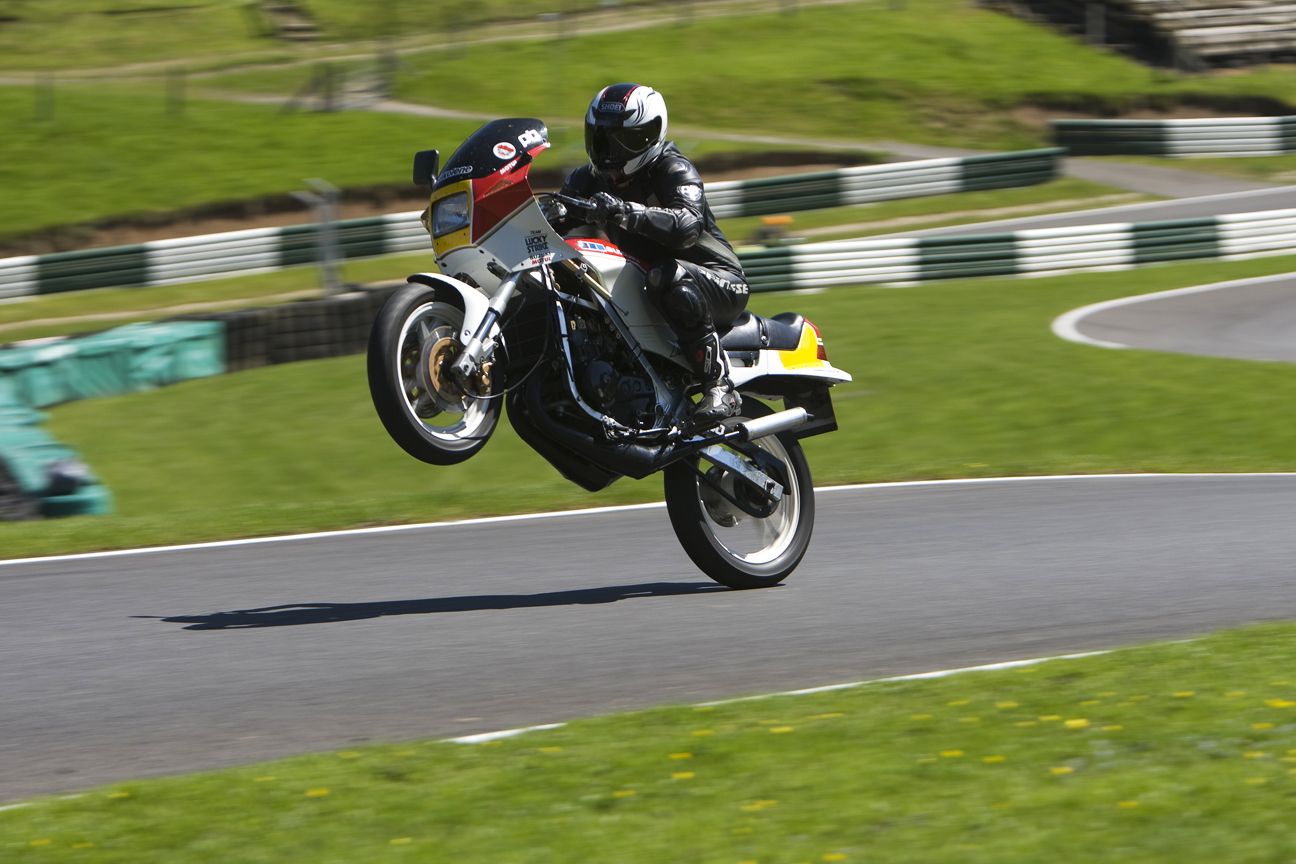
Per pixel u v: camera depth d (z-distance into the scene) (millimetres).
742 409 23078
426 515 34656
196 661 19516
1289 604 22188
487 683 18109
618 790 13375
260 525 33219
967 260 80375
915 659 19141
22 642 21078
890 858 11539
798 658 19234
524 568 26875
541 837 12242
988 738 14609
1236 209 99562
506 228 19625
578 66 137625
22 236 97562
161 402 59500
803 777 13547
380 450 52344
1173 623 21062
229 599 24188
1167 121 121188
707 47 142875
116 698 17812
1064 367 57125
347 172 109500
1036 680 16984
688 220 20891
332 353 66875
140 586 25625
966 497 35250
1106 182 111125
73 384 59469
